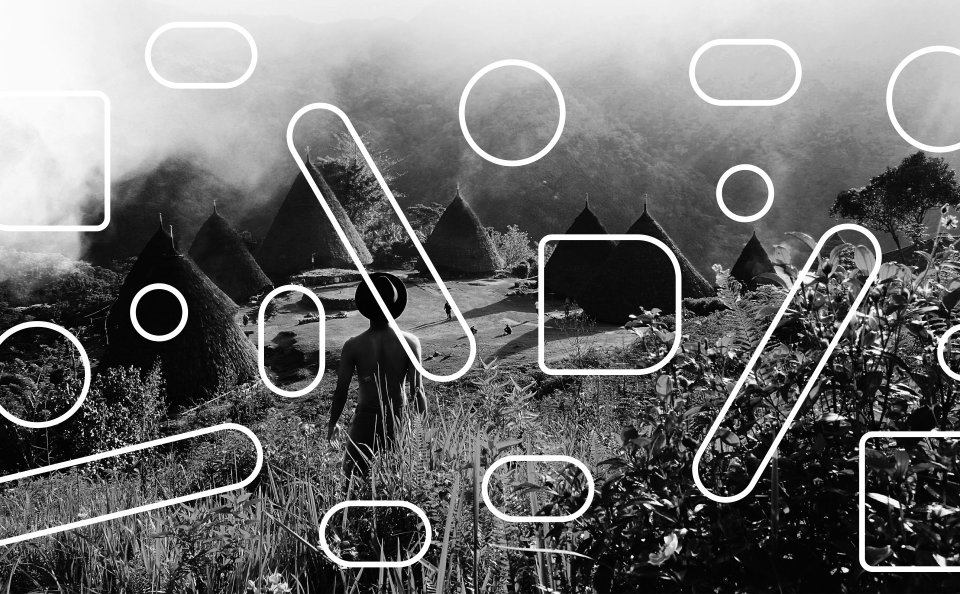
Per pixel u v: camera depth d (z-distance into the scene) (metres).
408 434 3.55
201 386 23.75
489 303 38.97
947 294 1.96
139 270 30.81
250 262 46.50
